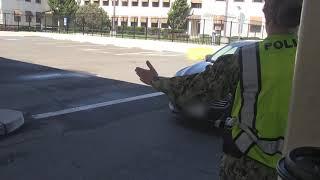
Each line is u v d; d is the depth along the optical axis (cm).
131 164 614
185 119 801
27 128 782
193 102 252
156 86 260
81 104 995
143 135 758
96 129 789
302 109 212
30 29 5297
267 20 247
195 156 657
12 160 617
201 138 745
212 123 736
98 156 643
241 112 241
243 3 5619
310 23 208
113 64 1836
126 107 980
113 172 582
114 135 754
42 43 2975
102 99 1060
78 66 1700
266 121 235
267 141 236
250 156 240
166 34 4619
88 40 3572
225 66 244
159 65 1942
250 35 5147
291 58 234
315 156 185
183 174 585
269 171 237
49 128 785
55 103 995
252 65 237
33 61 1803
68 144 696
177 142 722
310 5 208
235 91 245
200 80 249
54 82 1277
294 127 214
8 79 1298
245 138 240
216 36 3919
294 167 174
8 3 6481
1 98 1021
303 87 212
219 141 729
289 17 238
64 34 4347
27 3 6806
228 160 250
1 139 714
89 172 579
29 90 1134
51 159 625
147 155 654
